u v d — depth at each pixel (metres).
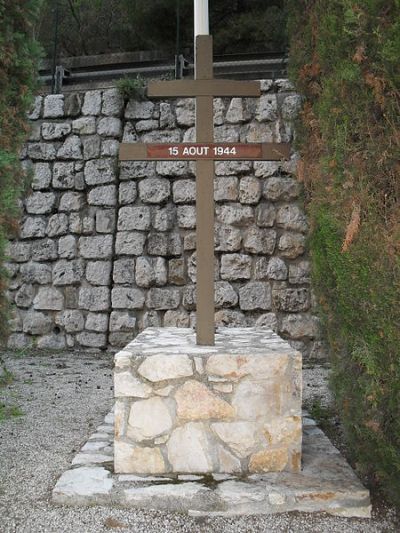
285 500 2.70
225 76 8.81
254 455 2.95
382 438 2.49
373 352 2.41
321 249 2.75
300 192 3.63
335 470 2.99
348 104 2.54
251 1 11.98
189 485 2.79
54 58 8.62
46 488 2.96
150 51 12.02
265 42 11.79
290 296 6.84
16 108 3.51
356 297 2.45
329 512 2.71
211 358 2.94
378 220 2.39
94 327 7.24
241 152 3.36
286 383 2.95
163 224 7.13
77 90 8.48
